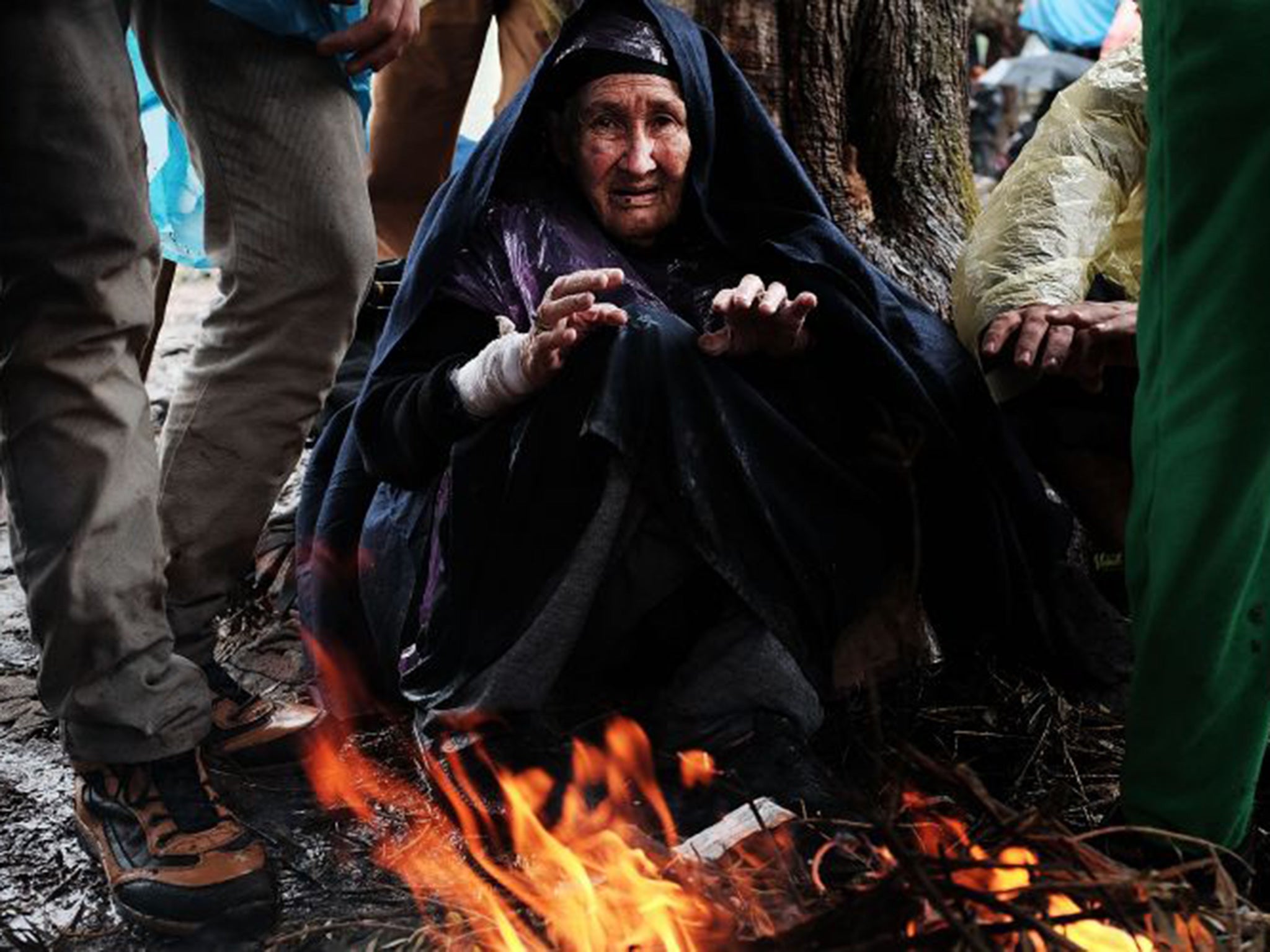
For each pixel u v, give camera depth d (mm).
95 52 2053
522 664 2324
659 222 2549
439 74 3854
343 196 2404
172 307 6645
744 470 2289
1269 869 2225
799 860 2033
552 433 2293
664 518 2305
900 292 2625
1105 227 2670
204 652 2598
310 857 2393
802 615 2350
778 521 2316
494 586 2352
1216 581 1956
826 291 2455
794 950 1707
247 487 2504
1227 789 2018
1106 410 2646
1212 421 1934
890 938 1670
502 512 2332
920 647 2635
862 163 3686
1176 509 1978
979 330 2607
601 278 2219
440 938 2119
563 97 2551
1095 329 2455
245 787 2578
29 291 2068
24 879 2387
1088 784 2504
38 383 2100
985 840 1857
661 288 2543
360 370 3260
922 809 2229
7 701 2939
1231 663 1981
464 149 4398
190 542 2498
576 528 2309
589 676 2467
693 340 2328
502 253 2564
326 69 2398
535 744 2340
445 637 2402
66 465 2119
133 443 2176
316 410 2527
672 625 2414
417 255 2596
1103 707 2625
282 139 2359
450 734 2369
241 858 2234
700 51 2539
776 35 3529
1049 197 2650
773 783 2250
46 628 2162
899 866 1685
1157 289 2035
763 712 2336
